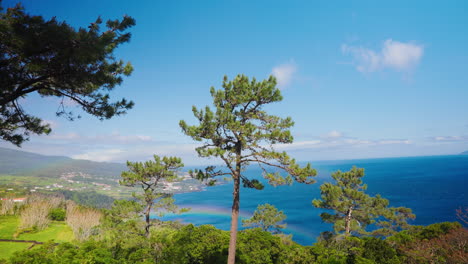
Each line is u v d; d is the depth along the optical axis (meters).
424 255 16.59
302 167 14.00
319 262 18.02
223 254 19.39
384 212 25.77
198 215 116.38
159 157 26.53
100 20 8.10
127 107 10.00
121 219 24.19
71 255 17.77
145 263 18.52
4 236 35.09
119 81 9.24
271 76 15.53
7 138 9.20
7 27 6.09
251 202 146.50
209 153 13.57
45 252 17.66
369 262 16.36
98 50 7.06
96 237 26.36
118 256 21.33
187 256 19.69
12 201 52.47
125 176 25.42
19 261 16.19
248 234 21.84
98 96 9.52
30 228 39.09
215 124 13.93
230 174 15.19
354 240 19.78
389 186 152.12
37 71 7.46
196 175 15.29
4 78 6.88
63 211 52.66
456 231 18.55
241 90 15.52
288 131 13.56
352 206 26.92
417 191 126.12
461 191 117.69
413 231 24.02
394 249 18.08
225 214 116.44
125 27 8.27
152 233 25.20
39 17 6.66
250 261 18.59
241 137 14.13
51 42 6.53
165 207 25.20
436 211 80.19
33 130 9.85
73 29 6.83
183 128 14.41
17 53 6.86
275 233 34.47
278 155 13.92
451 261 15.48
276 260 19.95
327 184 28.39
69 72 7.52
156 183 26.39
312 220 89.00
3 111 8.88
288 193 177.75
